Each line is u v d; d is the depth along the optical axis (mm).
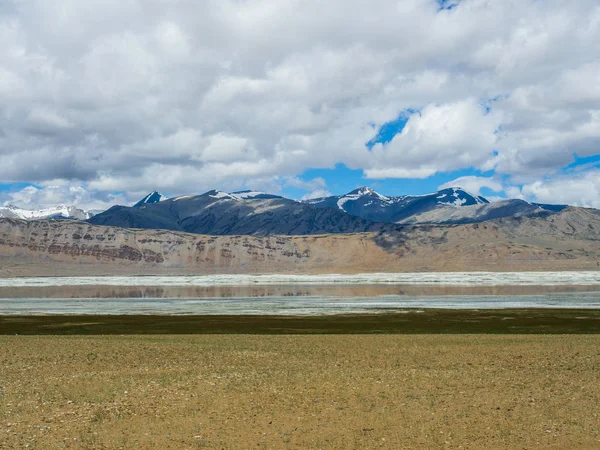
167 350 41125
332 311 84500
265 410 23844
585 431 20953
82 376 30844
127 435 20750
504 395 26188
